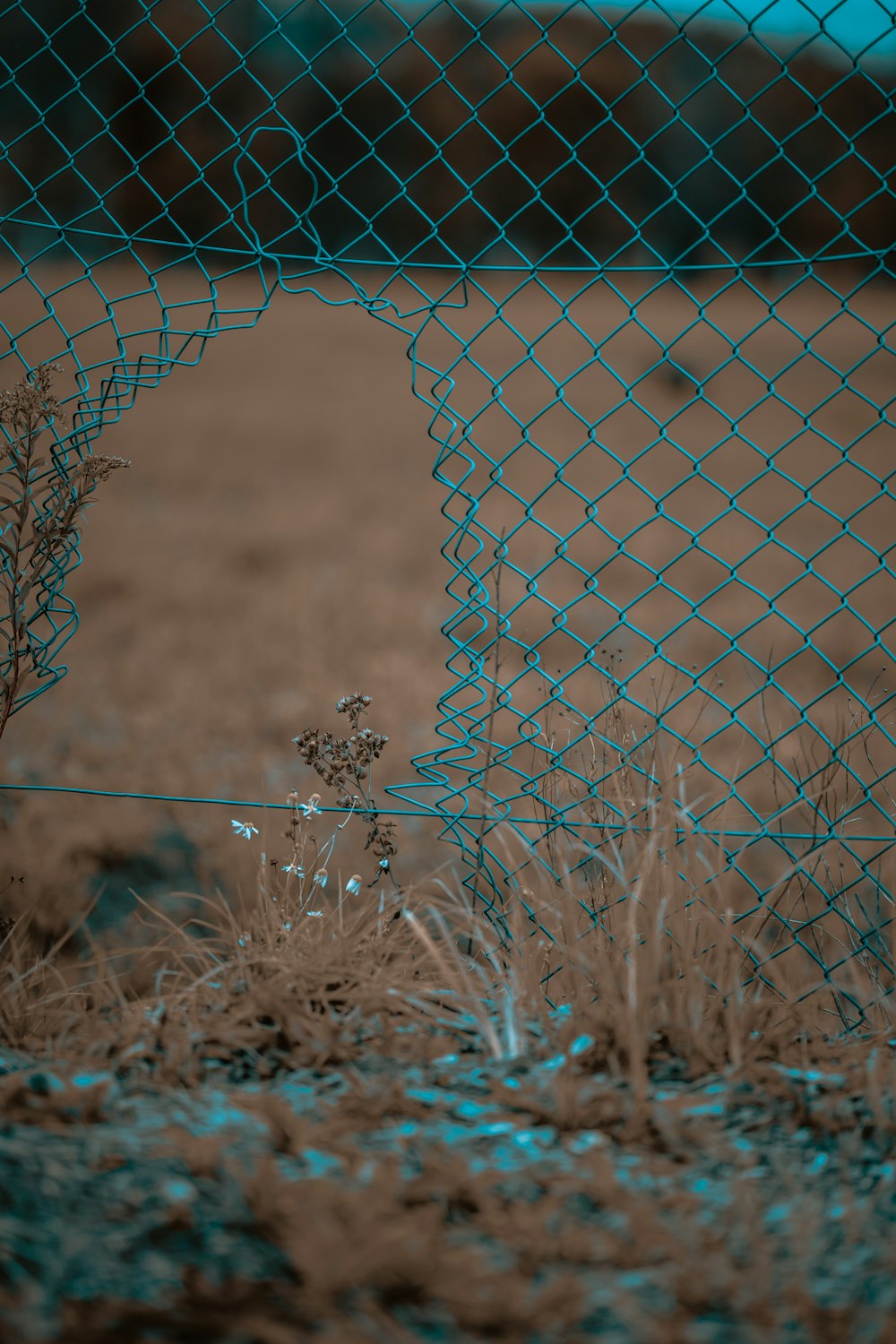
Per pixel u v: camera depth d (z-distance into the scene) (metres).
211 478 14.30
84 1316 1.35
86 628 7.96
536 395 20.34
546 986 2.29
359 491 13.74
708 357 22.42
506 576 9.92
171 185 17.94
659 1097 1.85
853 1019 2.46
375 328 28.08
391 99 23.64
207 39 16.62
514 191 25.31
